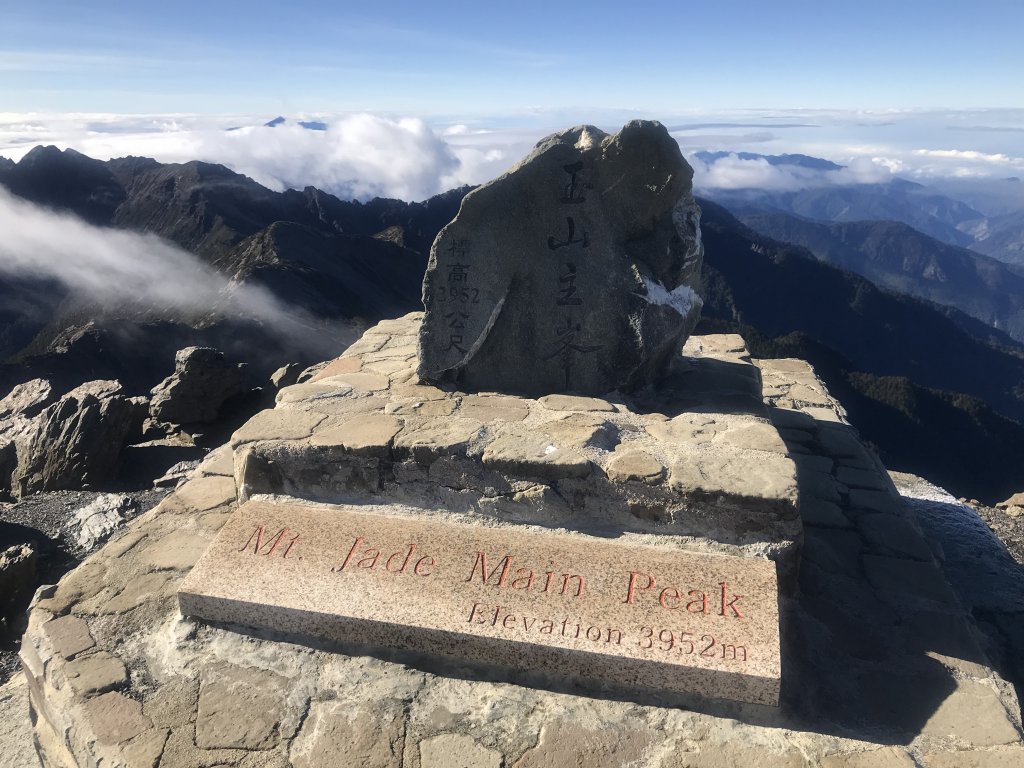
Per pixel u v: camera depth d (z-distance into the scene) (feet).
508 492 12.17
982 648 10.87
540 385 15.55
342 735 9.20
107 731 9.26
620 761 8.77
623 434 13.24
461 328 15.42
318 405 14.82
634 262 14.97
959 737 9.03
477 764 8.77
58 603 11.57
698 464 11.93
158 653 10.56
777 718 9.32
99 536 21.11
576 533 11.76
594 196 14.83
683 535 11.57
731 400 15.06
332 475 12.96
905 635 10.91
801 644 10.66
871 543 13.32
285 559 11.37
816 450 17.07
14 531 21.27
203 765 8.82
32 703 11.47
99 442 26.37
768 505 11.07
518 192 14.87
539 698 9.66
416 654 10.35
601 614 10.05
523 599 10.37
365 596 10.61
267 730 9.29
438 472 12.52
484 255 15.12
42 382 35.12
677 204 15.21
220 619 10.94
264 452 13.00
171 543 13.09
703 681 9.33
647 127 14.19
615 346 15.12
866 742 8.97
